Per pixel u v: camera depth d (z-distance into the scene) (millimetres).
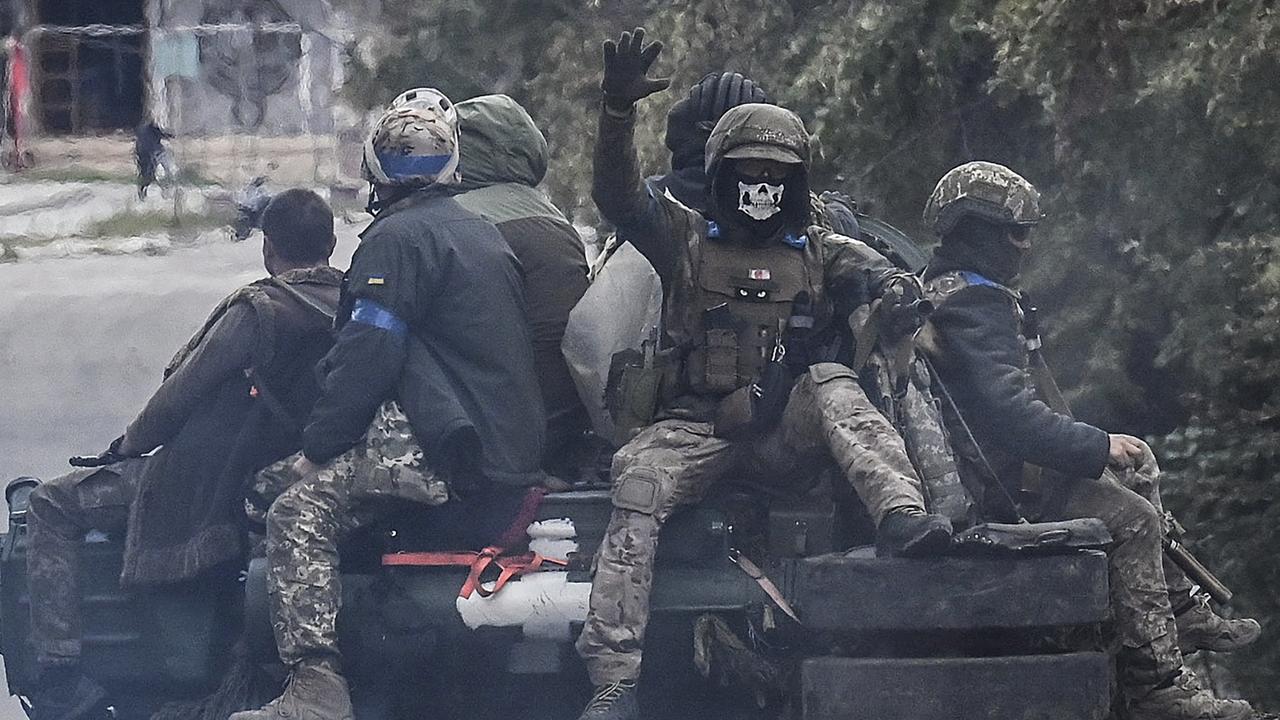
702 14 38688
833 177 34188
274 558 18234
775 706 18016
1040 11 30281
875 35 33562
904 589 16797
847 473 17359
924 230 34062
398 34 49312
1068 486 18812
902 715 16828
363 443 18469
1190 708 18625
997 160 33875
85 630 20781
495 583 17891
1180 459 30828
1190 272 30031
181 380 20281
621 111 17359
